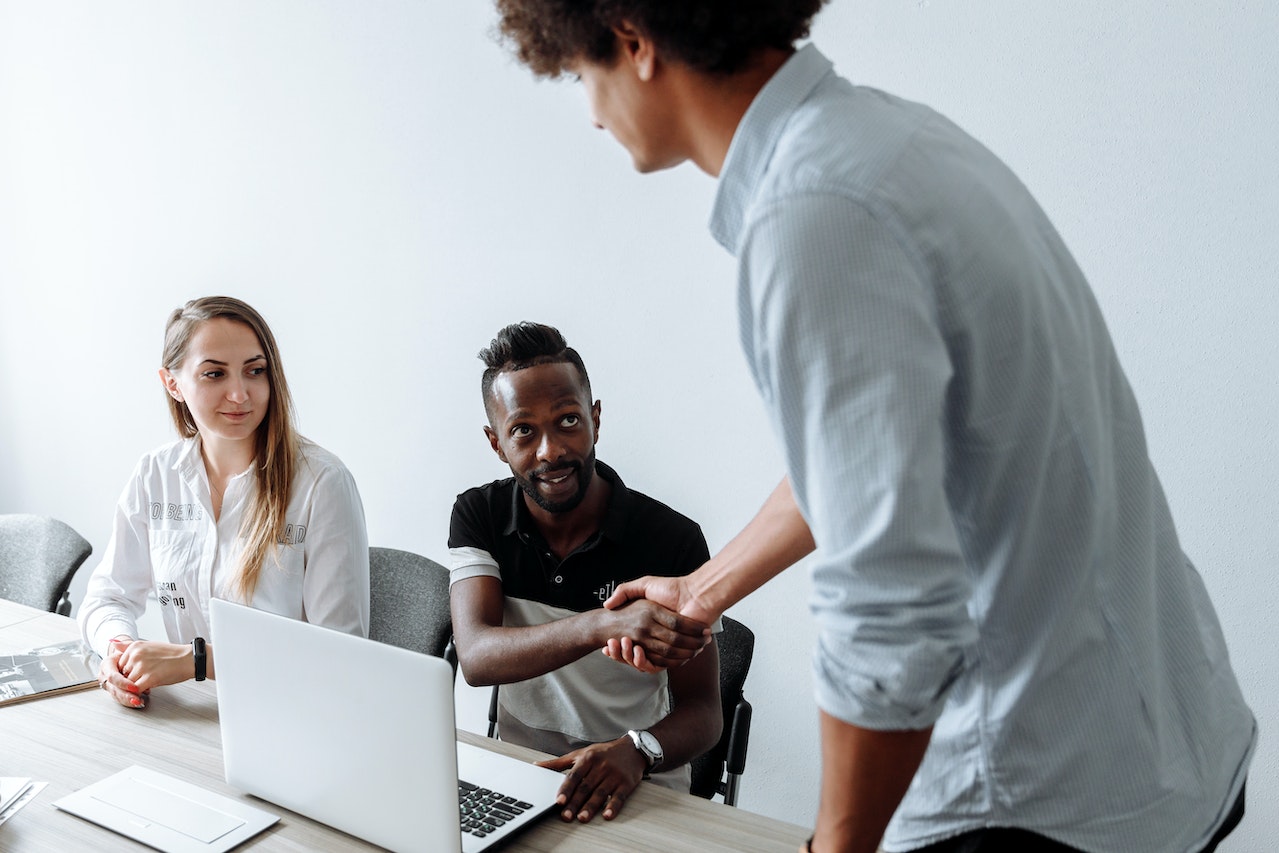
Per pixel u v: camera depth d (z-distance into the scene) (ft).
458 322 8.66
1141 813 2.63
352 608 6.31
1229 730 2.92
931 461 2.19
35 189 10.71
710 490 7.77
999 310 2.29
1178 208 6.09
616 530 5.63
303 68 9.02
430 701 3.70
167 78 9.72
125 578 6.68
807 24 2.52
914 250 2.20
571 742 5.63
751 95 2.54
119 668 5.47
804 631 7.52
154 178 9.97
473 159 8.38
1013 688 2.59
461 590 5.65
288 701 4.14
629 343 7.95
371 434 9.26
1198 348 6.16
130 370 10.40
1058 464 2.43
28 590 8.00
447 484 8.92
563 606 5.70
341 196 9.04
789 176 2.29
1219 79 5.88
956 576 2.25
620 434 8.11
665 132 2.67
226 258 9.73
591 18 2.45
